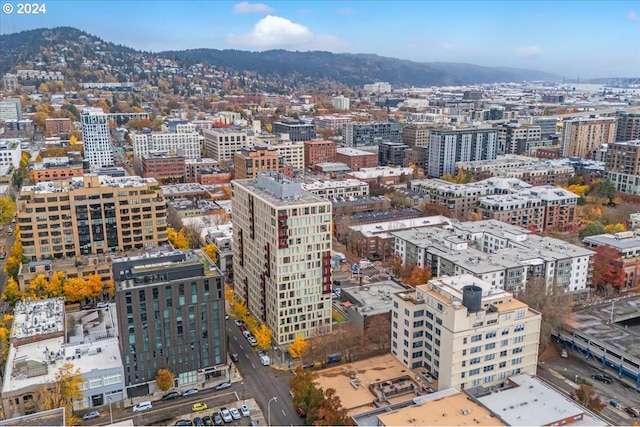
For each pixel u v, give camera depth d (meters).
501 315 169.50
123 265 181.25
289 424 166.25
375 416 150.12
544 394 153.25
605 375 193.00
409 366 183.25
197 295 180.62
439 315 170.75
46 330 196.38
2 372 191.50
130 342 175.12
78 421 167.62
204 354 186.00
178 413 171.62
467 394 153.88
